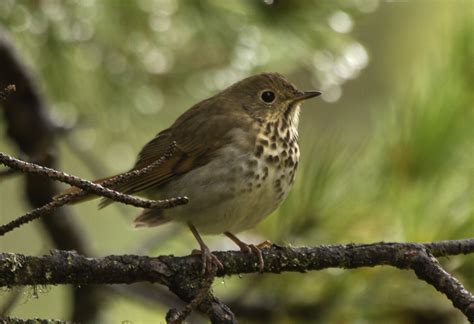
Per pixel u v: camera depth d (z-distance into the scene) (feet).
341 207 26.99
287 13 30.48
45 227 33.27
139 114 34.27
